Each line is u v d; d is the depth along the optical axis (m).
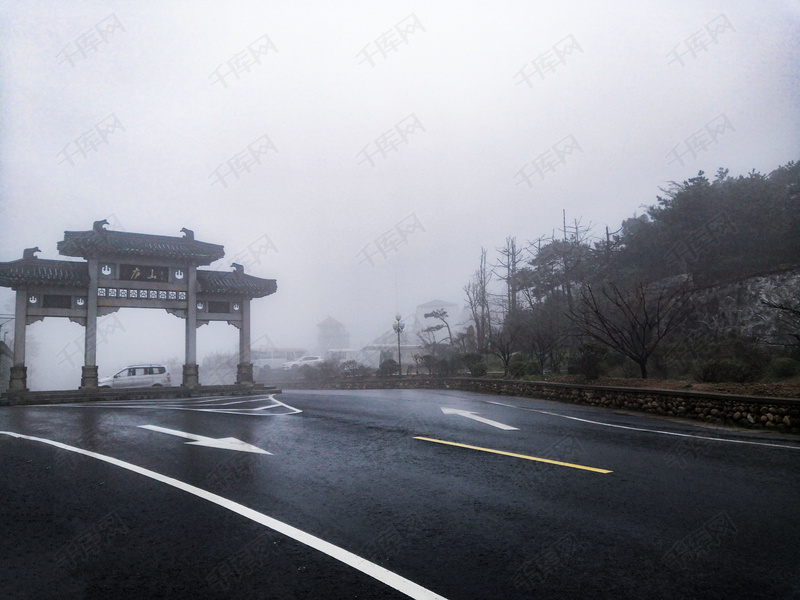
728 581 3.41
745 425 9.71
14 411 14.26
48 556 3.86
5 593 3.29
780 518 4.55
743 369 13.48
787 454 7.13
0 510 4.92
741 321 19.36
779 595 3.23
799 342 15.06
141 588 3.36
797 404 8.97
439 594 3.25
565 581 3.42
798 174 23.77
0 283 18.69
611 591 3.29
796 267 18.69
